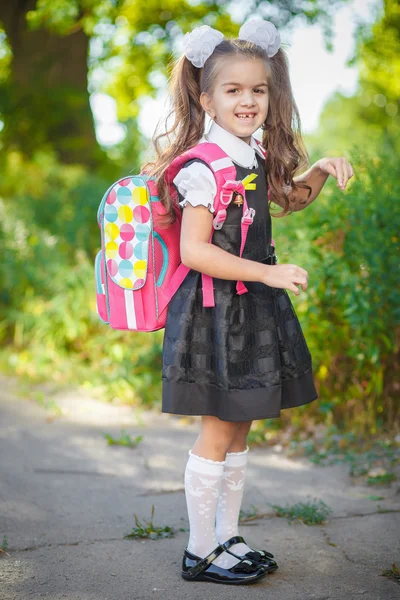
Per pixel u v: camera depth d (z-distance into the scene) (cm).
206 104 252
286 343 252
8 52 1298
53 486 354
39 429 466
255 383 240
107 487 354
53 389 573
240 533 295
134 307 252
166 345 247
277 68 263
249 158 251
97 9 1136
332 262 421
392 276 409
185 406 241
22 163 1091
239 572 248
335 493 345
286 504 318
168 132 263
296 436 433
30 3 1126
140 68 1336
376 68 1178
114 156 1302
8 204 776
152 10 1230
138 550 277
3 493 341
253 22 255
